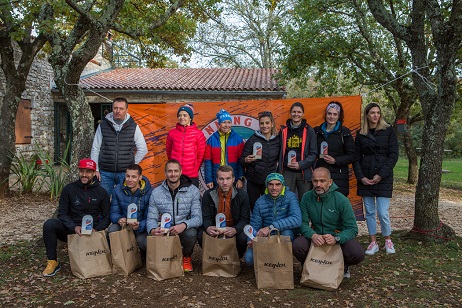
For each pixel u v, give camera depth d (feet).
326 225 14.65
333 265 13.69
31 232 21.85
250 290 13.65
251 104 21.42
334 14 38.81
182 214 15.62
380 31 39.55
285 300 12.89
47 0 20.86
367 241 19.31
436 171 18.37
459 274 14.92
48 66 50.62
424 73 18.99
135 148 18.83
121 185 16.37
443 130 18.26
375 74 37.55
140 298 13.03
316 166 17.65
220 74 59.67
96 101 49.85
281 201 15.16
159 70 62.59
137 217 16.14
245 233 14.05
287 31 39.52
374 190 17.15
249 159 17.03
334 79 40.78
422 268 15.53
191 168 17.95
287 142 17.37
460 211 29.89
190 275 15.11
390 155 16.84
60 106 53.72
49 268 15.08
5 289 13.79
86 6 20.11
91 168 15.76
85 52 19.52
